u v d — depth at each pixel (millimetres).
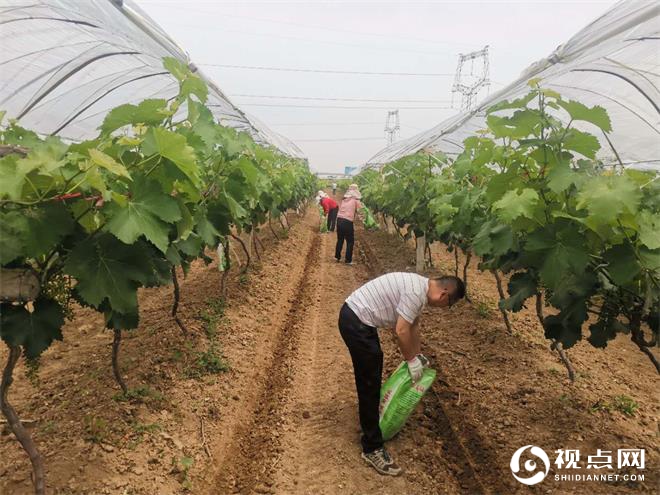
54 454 3199
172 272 4699
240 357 5199
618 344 5824
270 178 8703
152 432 3600
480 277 9094
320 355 5621
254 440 3963
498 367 4969
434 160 8484
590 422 3865
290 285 8648
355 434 3953
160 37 5484
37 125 6148
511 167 3467
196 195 3227
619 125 6324
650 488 3104
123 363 4570
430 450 3793
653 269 2887
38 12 3811
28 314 2580
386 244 13508
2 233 2217
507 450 3666
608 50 4535
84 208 2627
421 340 5930
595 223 2906
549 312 6875
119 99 6824
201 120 4008
